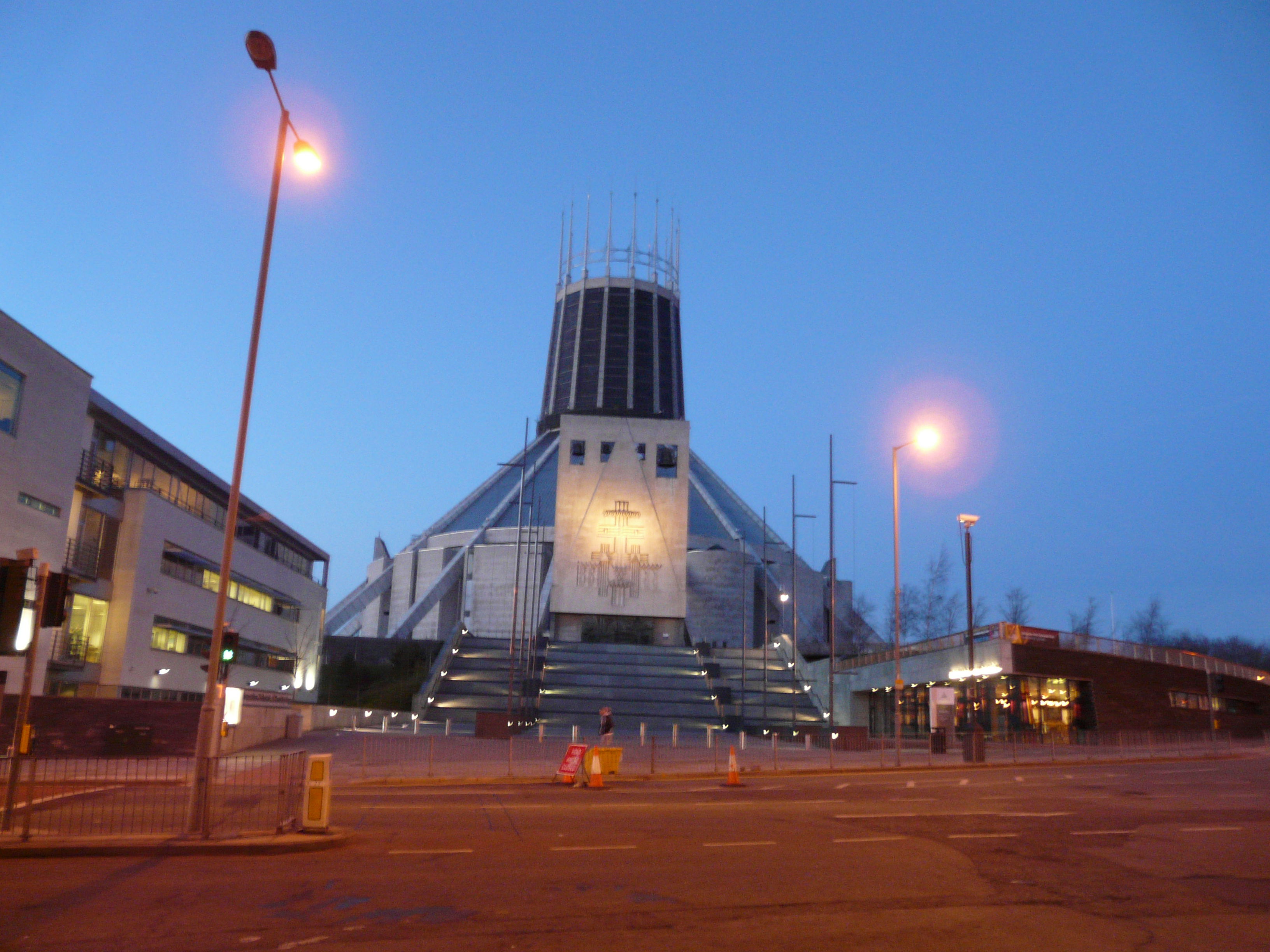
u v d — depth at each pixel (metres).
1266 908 11.40
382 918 10.33
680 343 188.38
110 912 10.48
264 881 12.17
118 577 52.00
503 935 9.70
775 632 112.12
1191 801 23.31
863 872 13.38
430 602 106.62
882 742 43.72
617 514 90.06
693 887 12.12
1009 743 53.78
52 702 32.78
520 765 34.69
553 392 181.50
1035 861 14.40
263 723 40.44
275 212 17.36
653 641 90.19
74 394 46.00
